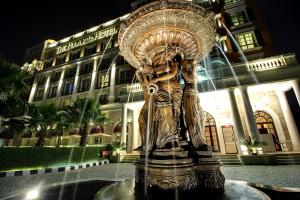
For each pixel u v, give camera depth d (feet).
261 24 61.62
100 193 8.91
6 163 29.27
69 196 10.61
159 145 9.77
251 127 39.04
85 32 110.22
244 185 9.92
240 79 44.47
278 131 45.44
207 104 52.75
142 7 10.23
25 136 79.25
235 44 61.11
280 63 42.88
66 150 40.96
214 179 8.93
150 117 10.87
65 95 94.07
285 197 8.50
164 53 11.08
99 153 52.21
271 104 47.75
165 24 10.57
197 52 12.35
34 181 24.17
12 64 29.09
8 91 28.68
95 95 84.69
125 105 56.29
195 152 9.84
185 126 11.14
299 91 38.88
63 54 112.27
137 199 7.87
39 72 112.27
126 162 49.37
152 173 8.77
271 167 30.25
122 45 12.59
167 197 7.91
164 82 10.91
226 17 67.10
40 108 43.39
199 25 10.88
